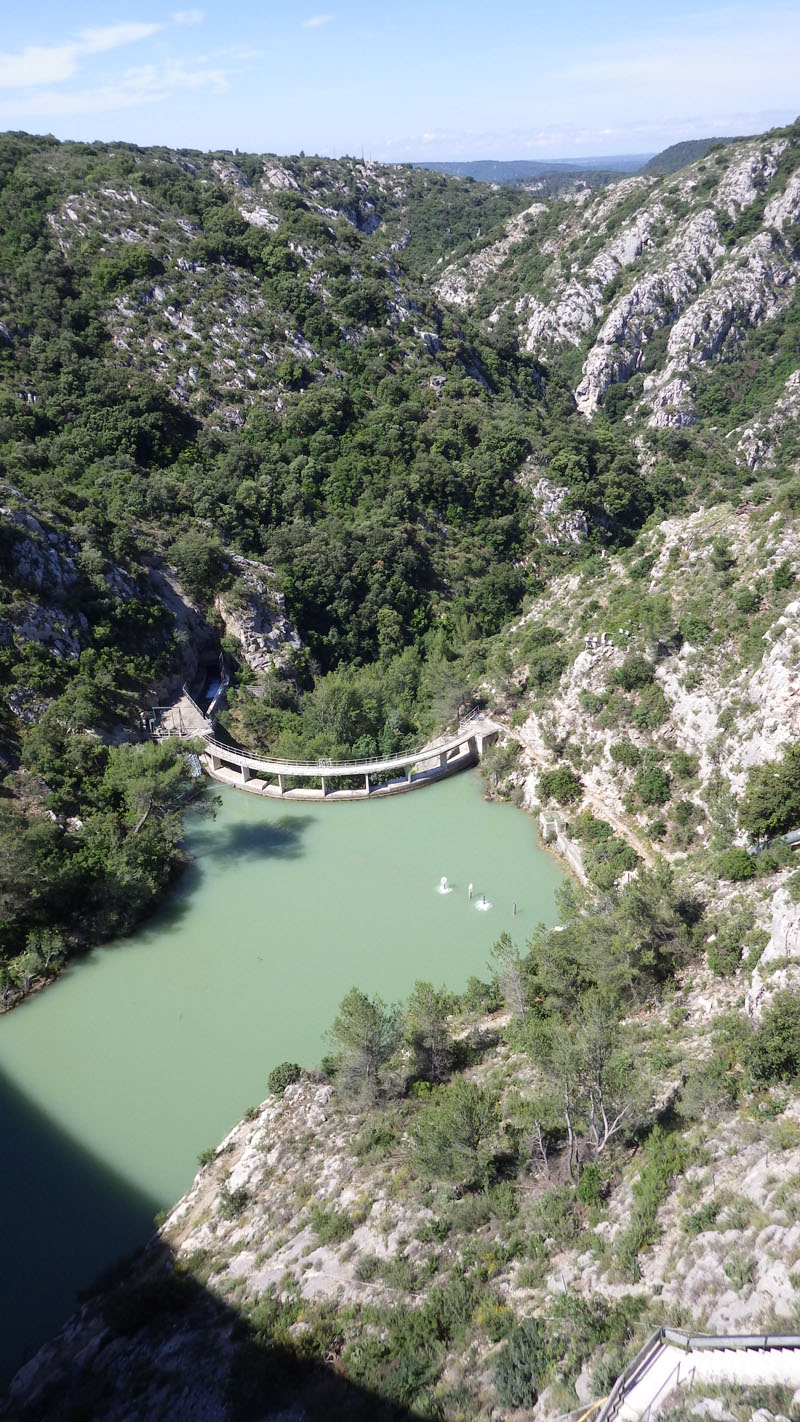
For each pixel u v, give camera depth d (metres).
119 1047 55.22
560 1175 37.31
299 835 81.31
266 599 105.44
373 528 114.62
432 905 69.94
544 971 51.88
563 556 124.12
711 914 52.91
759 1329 25.72
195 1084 52.03
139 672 89.69
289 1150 44.25
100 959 63.56
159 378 125.69
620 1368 25.64
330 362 140.88
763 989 43.59
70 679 82.75
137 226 141.62
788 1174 31.81
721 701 69.62
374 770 85.19
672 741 73.19
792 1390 22.44
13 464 102.81
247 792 89.50
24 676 78.69
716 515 89.06
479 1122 37.97
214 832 82.25
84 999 59.75
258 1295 35.28
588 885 65.31
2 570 81.44
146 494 108.69
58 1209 43.75
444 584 117.81
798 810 55.47
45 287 127.25
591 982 51.84
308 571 109.06
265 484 118.75
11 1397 33.81
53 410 115.69
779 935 46.00
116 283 133.38
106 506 104.56
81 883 66.00
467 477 126.38
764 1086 37.78
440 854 77.38
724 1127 36.34
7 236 133.00
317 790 88.69
